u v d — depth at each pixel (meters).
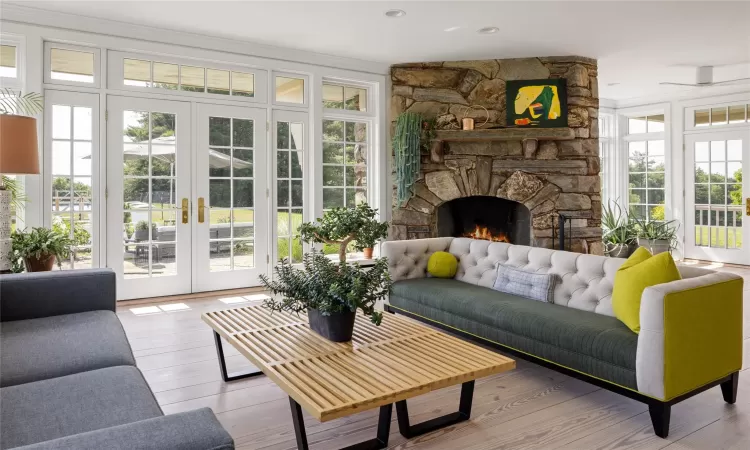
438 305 3.48
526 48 5.47
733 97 7.25
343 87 5.97
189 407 2.53
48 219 4.44
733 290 2.51
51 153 4.43
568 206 5.78
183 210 5.04
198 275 5.14
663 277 2.46
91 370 1.84
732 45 5.36
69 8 4.25
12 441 1.29
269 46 5.30
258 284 5.44
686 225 7.82
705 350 2.35
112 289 2.72
